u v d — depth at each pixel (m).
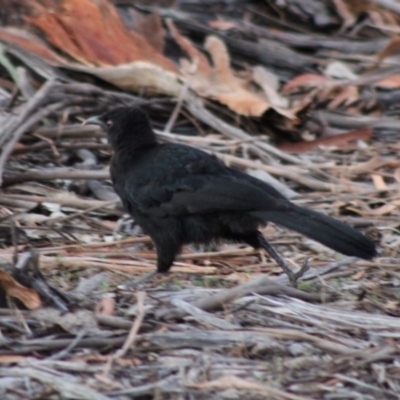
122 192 10.82
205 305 9.24
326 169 13.67
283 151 14.62
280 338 8.58
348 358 8.14
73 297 9.05
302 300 9.70
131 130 10.88
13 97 14.24
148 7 17.45
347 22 18.55
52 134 13.62
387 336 8.83
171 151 10.64
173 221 10.38
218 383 7.63
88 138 13.88
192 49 15.93
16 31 15.47
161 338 8.38
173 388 7.63
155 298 9.29
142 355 8.23
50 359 8.05
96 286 9.90
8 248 11.15
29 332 8.51
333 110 15.81
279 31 18.36
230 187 10.02
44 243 11.42
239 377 7.90
